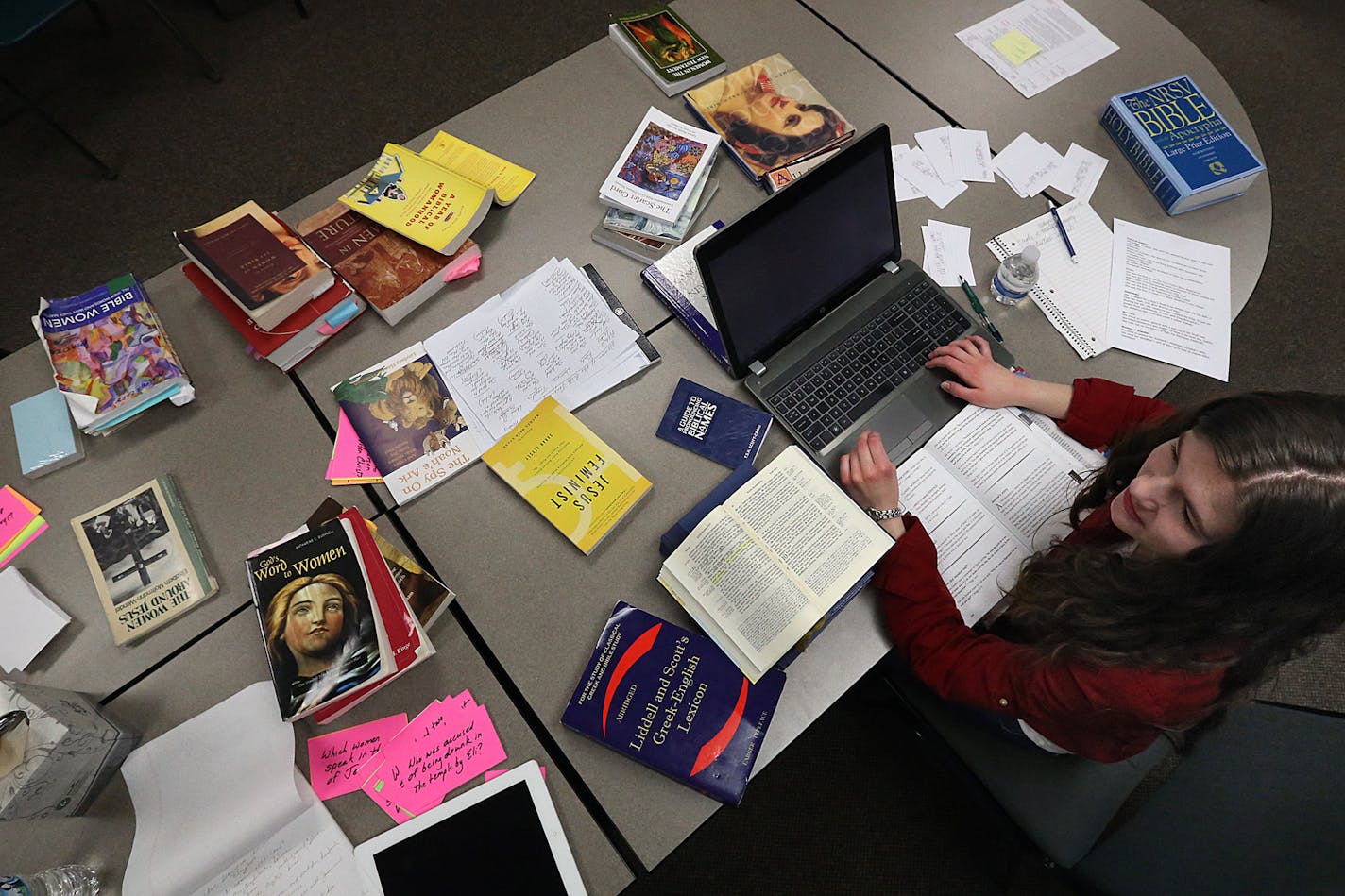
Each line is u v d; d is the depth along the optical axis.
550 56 2.51
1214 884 0.92
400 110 2.41
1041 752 1.12
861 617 1.09
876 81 1.53
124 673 1.07
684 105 1.51
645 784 0.99
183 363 1.27
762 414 1.20
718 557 1.06
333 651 1.00
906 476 1.16
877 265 1.28
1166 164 1.38
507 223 1.39
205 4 2.59
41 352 1.29
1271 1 2.57
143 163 2.32
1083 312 1.30
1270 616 0.87
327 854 0.96
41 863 0.96
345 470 1.19
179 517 1.14
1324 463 0.80
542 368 1.25
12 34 1.97
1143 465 0.99
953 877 1.60
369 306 1.32
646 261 1.35
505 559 1.13
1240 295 1.33
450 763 1.01
